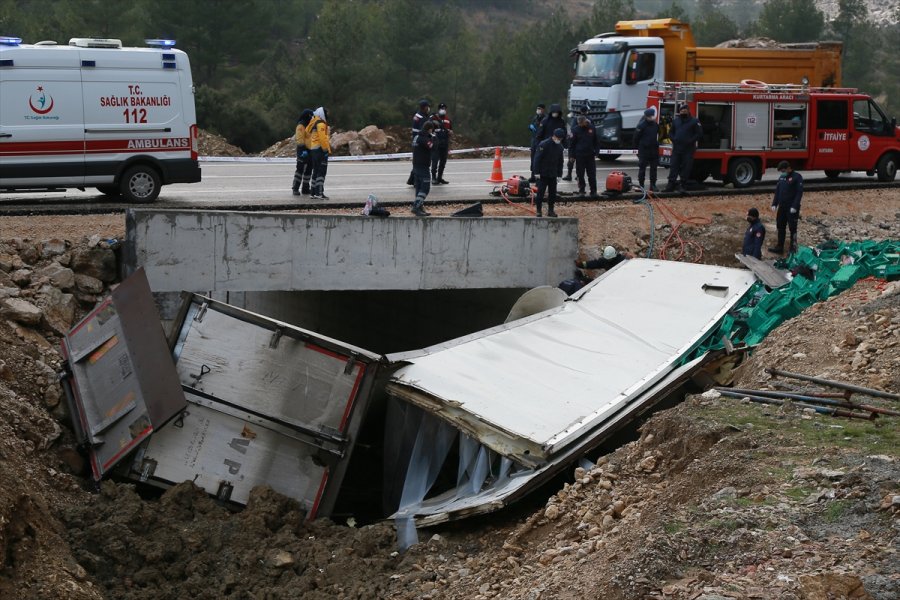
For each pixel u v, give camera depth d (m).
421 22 48.75
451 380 12.65
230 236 14.52
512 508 10.94
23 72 15.38
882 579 6.59
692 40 27.55
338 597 9.59
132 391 11.29
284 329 11.47
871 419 9.82
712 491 8.58
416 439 12.82
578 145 20.27
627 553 7.74
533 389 12.52
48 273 13.54
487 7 99.06
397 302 20.52
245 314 11.54
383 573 10.02
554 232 17.25
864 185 23.72
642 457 10.17
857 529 7.40
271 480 11.52
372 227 15.56
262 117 38.88
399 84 48.75
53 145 15.72
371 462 14.41
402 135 35.38
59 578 8.85
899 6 109.69
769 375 11.73
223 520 10.90
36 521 9.45
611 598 7.12
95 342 11.88
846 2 65.69
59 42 40.78
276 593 9.73
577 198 20.22
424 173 17.56
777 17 59.62
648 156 20.78
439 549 10.30
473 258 16.55
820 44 27.52
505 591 8.55
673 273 15.84
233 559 10.25
